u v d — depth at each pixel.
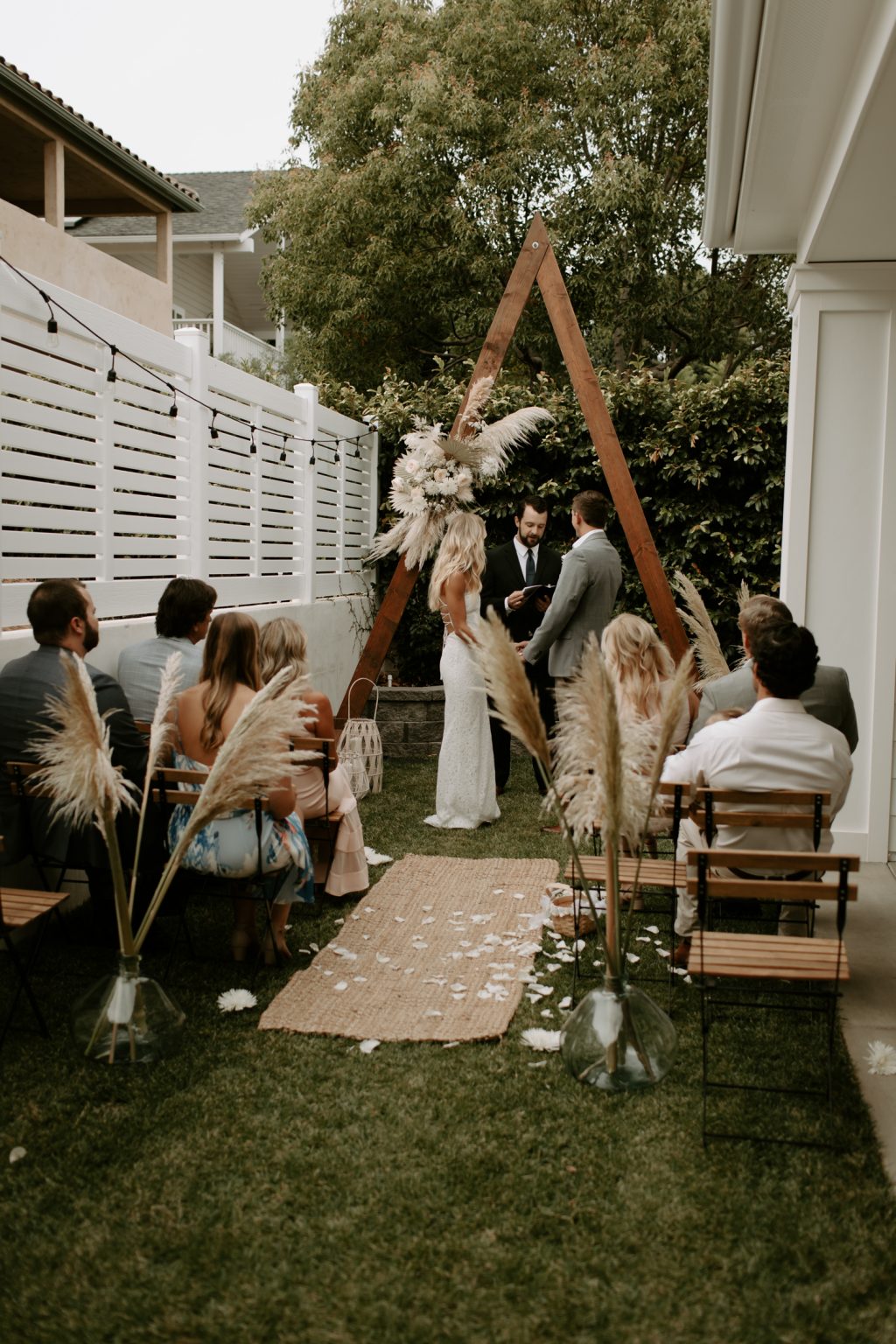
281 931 3.80
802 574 5.20
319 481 7.49
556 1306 2.03
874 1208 2.31
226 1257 2.17
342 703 6.96
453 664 5.64
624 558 8.20
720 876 3.31
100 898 3.87
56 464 4.10
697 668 6.60
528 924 4.17
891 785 5.16
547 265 6.67
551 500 8.20
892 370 5.05
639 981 3.63
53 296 4.02
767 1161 2.50
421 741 7.55
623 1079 2.86
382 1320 1.99
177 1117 2.71
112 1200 2.36
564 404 8.14
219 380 5.66
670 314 15.19
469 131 13.44
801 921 3.33
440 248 14.00
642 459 7.95
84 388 4.30
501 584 6.68
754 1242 2.20
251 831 3.50
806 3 3.11
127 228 18.08
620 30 14.54
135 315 10.48
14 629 3.85
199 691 3.61
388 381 9.05
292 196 14.18
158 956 3.85
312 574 7.26
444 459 6.55
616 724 2.61
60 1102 2.77
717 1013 3.36
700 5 13.77
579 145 14.20
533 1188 2.40
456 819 5.71
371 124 14.04
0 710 3.45
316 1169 2.48
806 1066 3.00
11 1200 2.36
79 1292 2.07
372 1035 3.18
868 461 5.12
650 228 13.81
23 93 9.26
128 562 4.73
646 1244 2.20
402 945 3.96
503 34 13.64
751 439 7.74
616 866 2.87
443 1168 2.48
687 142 14.59
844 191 4.06
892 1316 1.98
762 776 3.17
